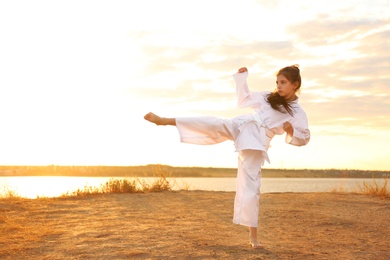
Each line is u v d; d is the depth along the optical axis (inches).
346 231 267.0
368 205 381.1
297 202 397.7
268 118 209.9
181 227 264.7
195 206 364.2
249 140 202.8
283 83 210.5
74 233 246.8
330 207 367.6
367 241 238.2
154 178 495.5
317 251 212.4
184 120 200.5
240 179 213.0
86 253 202.5
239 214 211.3
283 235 254.1
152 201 392.8
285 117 212.4
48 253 205.3
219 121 203.2
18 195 424.5
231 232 255.1
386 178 463.2
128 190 461.1
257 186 211.3
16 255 202.8
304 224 289.7
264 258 195.5
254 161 210.4
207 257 194.7
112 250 206.1
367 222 296.2
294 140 212.8
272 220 304.0
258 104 215.3
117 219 293.7
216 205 371.6
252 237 216.5
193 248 209.5
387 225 285.7
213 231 255.3
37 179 1165.7
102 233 243.8
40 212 326.3
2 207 344.2
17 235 243.4
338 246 225.0
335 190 525.0
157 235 238.1
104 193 449.4
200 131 202.5
